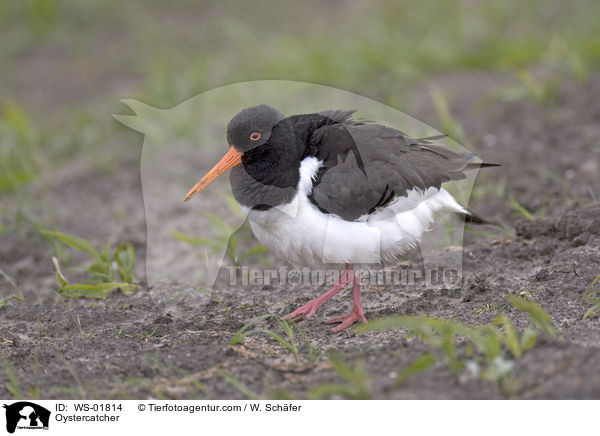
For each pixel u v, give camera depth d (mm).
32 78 25953
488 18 24172
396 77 20125
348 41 23109
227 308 10555
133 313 10570
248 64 22375
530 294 9578
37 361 8531
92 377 8195
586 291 9391
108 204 15938
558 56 18422
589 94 17109
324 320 10266
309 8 29375
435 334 8758
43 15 30219
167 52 25953
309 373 8156
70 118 21656
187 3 31281
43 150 19797
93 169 17859
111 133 19766
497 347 7199
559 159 14414
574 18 22391
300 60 21500
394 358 8055
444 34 23109
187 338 9211
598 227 11250
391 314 10055
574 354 7383
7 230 14430
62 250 13438
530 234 11742
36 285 12469
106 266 11672
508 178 14078
